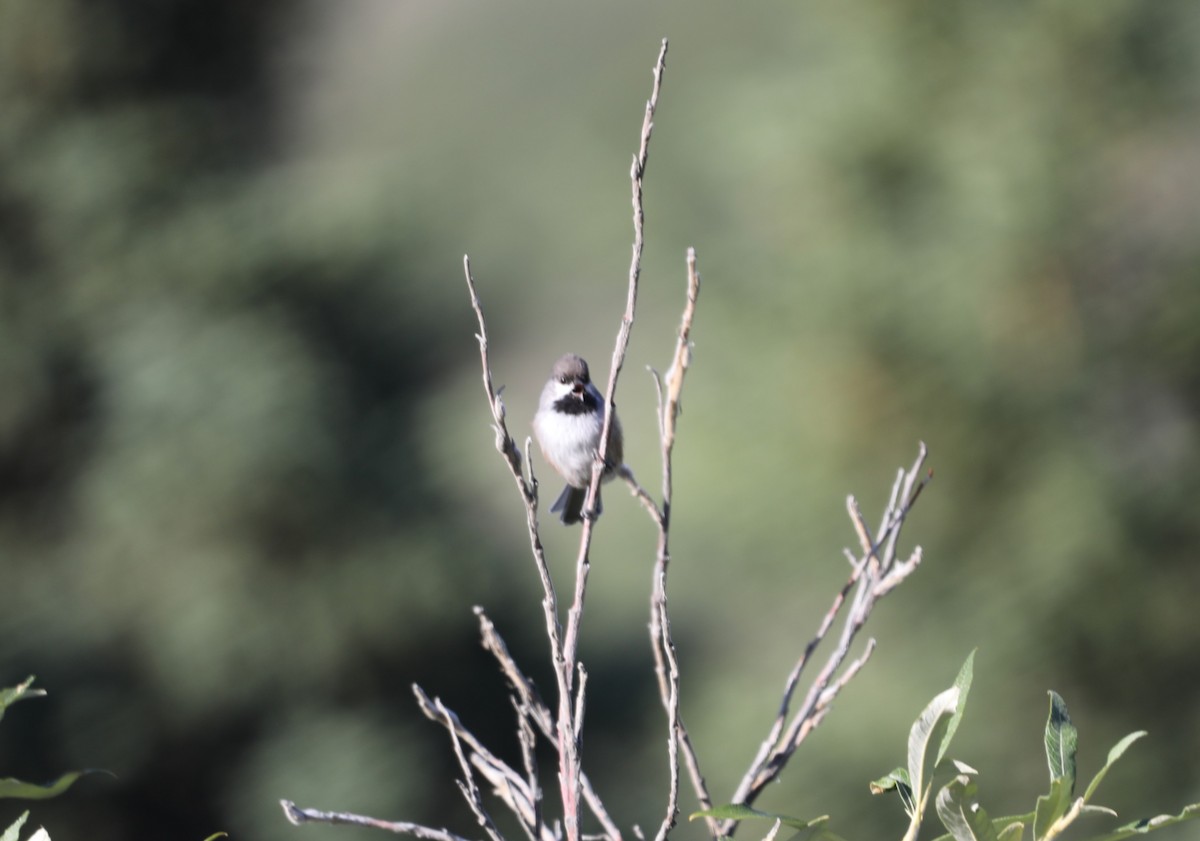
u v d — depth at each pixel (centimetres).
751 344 954
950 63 928
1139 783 871
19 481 1377
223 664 1352
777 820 357
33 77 1375
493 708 1523
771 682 962
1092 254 894
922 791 364
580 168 2438
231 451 1326
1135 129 891
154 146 1412
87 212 1362
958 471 906
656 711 1523
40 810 1313
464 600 1475
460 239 1758
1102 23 876
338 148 1686
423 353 1585
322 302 1487
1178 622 862
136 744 1349
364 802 1345
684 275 1001
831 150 933
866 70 940
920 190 938
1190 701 893
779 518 931
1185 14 885
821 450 921
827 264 921
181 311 1388
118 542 1340
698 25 1847
